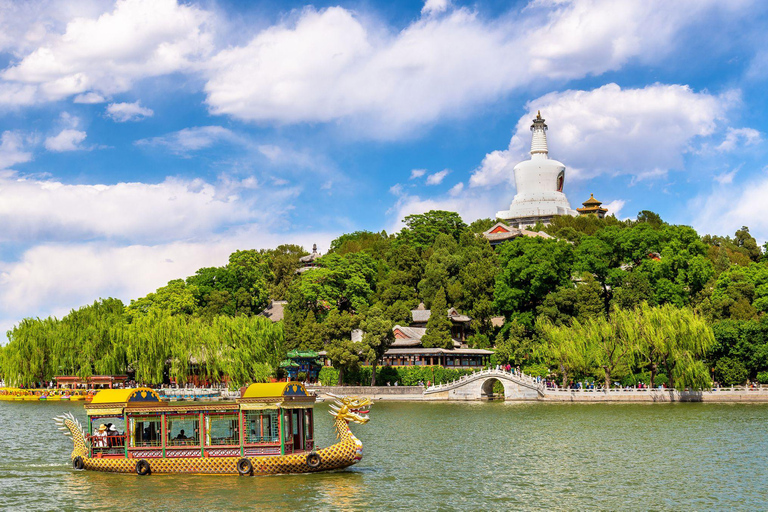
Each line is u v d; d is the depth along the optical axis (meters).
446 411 100.19
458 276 156.50
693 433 73.12
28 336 132.38
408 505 44.59
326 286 159.62
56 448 67.62
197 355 124.19
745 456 60.09
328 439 71.81
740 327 111.88
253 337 124.25
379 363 135.50
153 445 52.25
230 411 51.12
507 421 85.94
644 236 147.62
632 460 58.94
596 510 43.88
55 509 43.78
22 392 133.50
